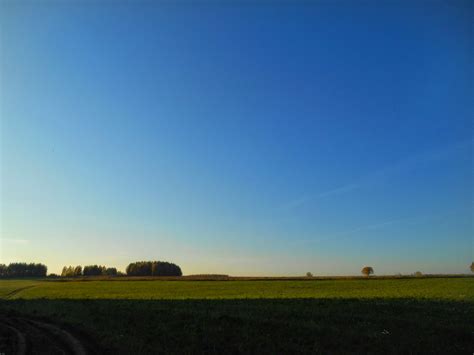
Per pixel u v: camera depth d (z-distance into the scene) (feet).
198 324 78.54
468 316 84.58
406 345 57.52
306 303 119.75
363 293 167.53
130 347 59.21
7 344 64.85
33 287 299.38
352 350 56.44
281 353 55.47
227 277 375.25
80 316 96.07
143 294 198.39
